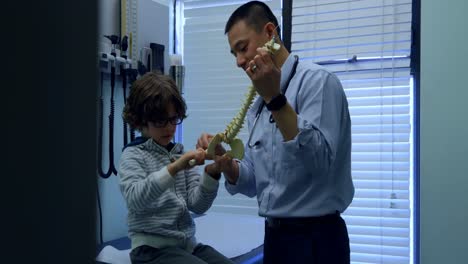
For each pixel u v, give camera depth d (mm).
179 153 1605
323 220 1259
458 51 1843
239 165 1437
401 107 2158
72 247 352
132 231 1455
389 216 2162
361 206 2205
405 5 2133
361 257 2201
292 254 1253
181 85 2400
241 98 2588
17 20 326
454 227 1835
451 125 1844
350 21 2230
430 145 1869
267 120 1331
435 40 1868
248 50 1314
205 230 2141
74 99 345
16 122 330
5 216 331
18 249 334
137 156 1474
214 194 1522
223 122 2635
